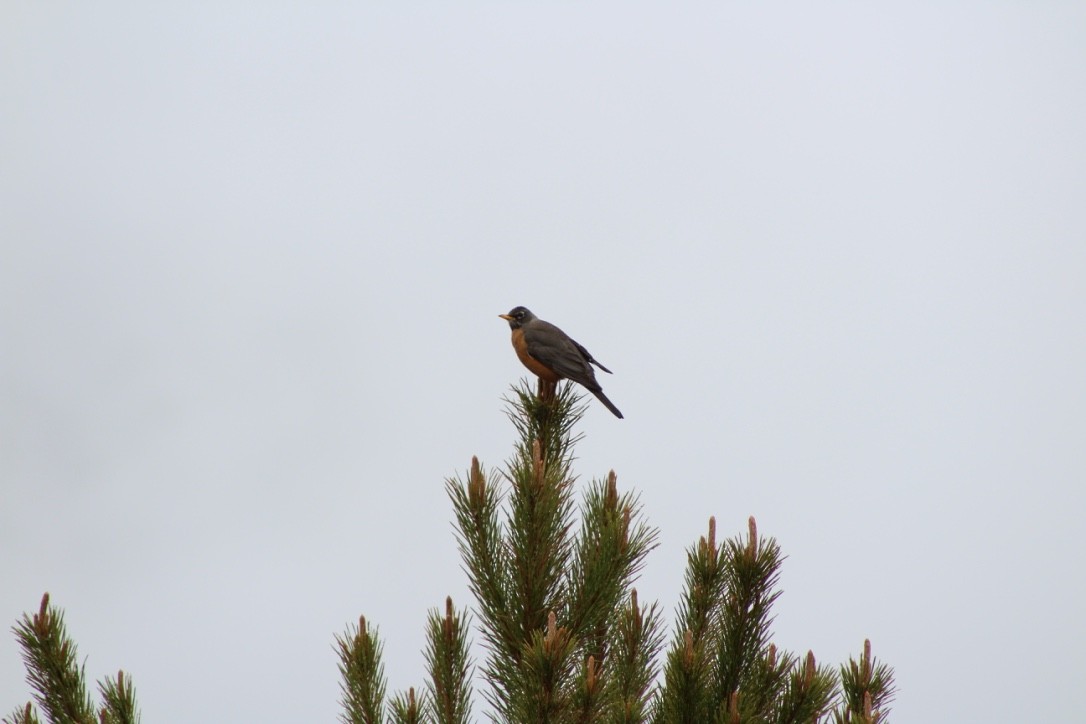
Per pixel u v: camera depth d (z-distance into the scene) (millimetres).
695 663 9258
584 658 9805
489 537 10227
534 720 8906
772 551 10125
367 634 10500
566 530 10273
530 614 9953
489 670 9938
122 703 9727
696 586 10484
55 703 9617
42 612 9812
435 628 10297
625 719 8781
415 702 9977
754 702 9547
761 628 10055
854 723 8531
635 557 10133
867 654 10117
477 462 10406
